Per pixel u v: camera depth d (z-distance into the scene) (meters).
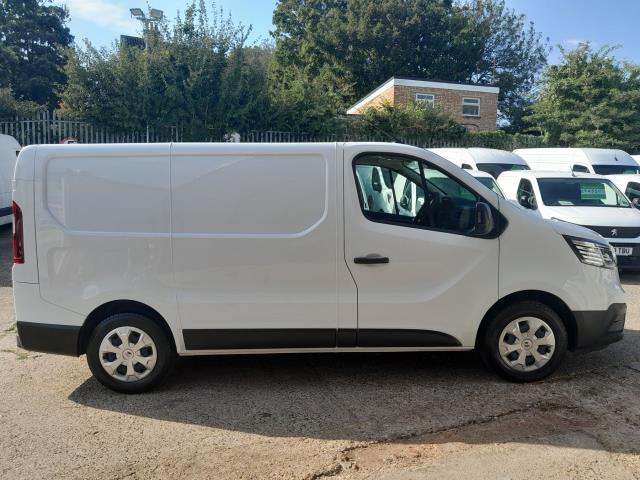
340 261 4.48
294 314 4.49
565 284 4.62
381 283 4.51
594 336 4.71
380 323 4.54
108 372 4.50
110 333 4.49
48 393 4.58
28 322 4.49
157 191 4.45
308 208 4.46
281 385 4.72
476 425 3.97
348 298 4.50
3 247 11.66
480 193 4.62
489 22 43.09
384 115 21.14
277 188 4.46
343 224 4.46
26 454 3.59
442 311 4.56
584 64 25.41
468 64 40.66
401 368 5.09
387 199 4.58
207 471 3.39
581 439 3.77
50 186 4.45
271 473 3.36
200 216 4.45
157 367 4.54
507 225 4.59
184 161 4.47
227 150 4.46
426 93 28.19
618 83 25.22
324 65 37.66
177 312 4.46
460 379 4.82
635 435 3.83
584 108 24.80
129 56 18.30
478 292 4.57
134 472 3.38
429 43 38.56
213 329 4.48
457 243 4.54
